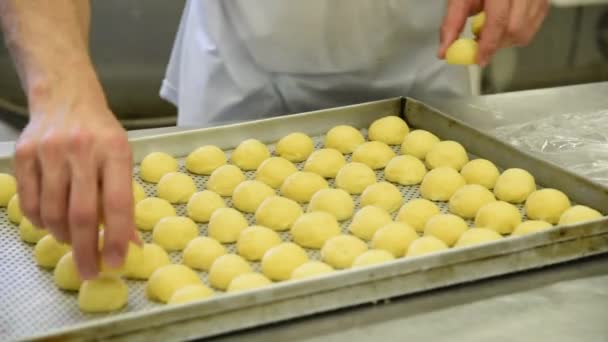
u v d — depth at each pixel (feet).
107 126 3.02
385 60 5.83
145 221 4.35
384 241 4.08
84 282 3.64
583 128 5.41
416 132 5.14
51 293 3.75
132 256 3.84
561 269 3.78
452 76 6.02
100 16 7.80
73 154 2.91
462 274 3.56
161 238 4.19
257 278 3.67
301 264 3.90
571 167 4.91
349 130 5.15
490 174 4.73
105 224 2.98
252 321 3.24
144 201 4.43
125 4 7.82
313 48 5.59
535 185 4.69
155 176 4.77
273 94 5.91
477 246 3.55
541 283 3.67
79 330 3.00
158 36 8.03
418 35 5.76
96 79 3.29
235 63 5.78
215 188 4.74
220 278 3.80
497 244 3.59
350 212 4.49
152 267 3.88
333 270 3.79
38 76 3.18
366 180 4.75
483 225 4.31
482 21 4.51
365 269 3.38
